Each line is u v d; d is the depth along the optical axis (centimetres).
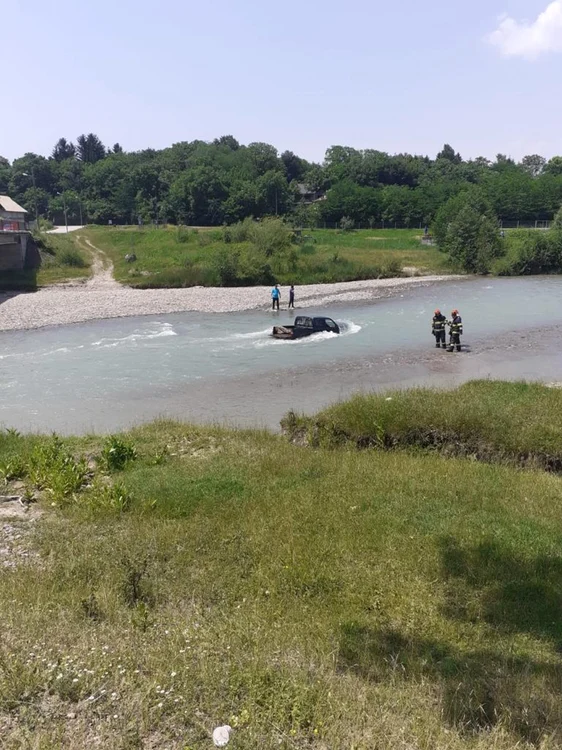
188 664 571
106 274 6384
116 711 494
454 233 7369
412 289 5538
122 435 1612
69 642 630
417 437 1524
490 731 517
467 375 2484
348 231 11275
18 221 6272
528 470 1342
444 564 869
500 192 12256
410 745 479
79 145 17650
